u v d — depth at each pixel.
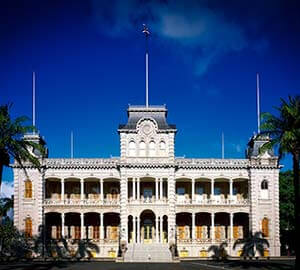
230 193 111.00
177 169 110.81
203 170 111.06
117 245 108.75
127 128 110.06
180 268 73.81
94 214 113.31
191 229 112.94
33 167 108.81
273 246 108.19
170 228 107.69
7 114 67.50
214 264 82.06
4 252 102.94
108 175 110.44
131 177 108.94
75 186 113.81
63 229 109.31
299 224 64.00
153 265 80.62
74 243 108.12
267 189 109.88
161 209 108.38
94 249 108.38
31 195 108.56
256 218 109.00
